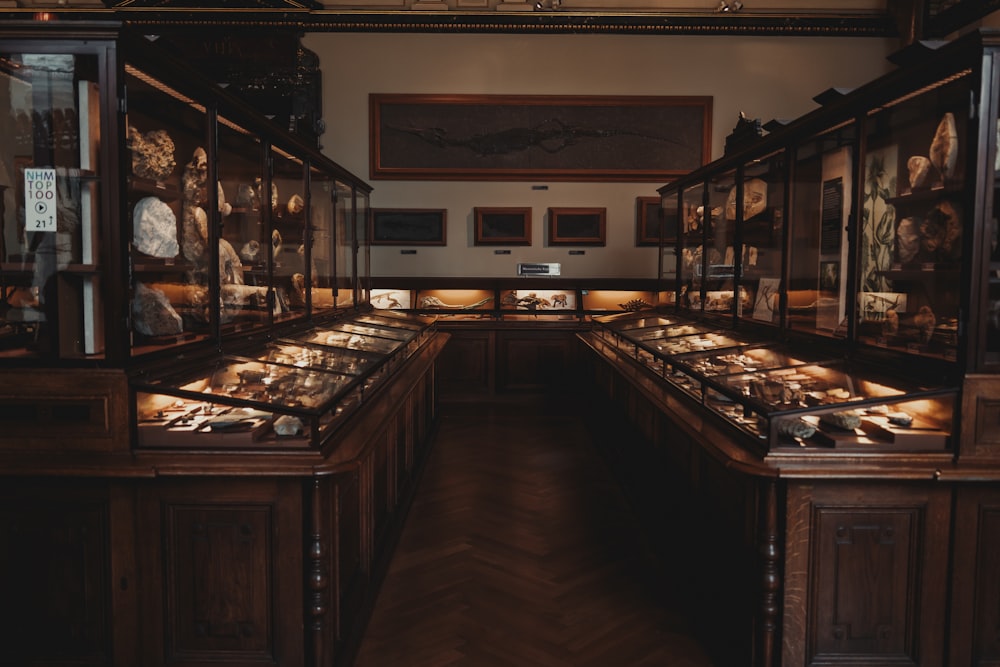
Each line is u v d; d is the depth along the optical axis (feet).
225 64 26.66
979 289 8.21
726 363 11.85
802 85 27.17
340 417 9.71
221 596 8.36
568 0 26.78
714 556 10.23
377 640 9.90
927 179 9.30
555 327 26.16
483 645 9.75
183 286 10.21
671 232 20.42
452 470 18.21
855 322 10.37
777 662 8.57
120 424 8.27
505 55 27.07
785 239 12.53
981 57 8.00
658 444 13.83
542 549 13.15
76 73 8.09
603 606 10.93
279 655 8.38
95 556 8.34
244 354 11.21
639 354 16.37
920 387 8.53
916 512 8.40
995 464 8.31
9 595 8.38
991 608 8.47
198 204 10.34
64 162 8.27
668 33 27.02
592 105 27.17
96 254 8.27
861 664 8.53
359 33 26.91
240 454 8.31
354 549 10.03
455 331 26.32
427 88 27.12
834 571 8.45
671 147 27.35
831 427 9.02
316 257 16.69
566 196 27.50
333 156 27.20
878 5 26.68
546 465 18.71
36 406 8.28
